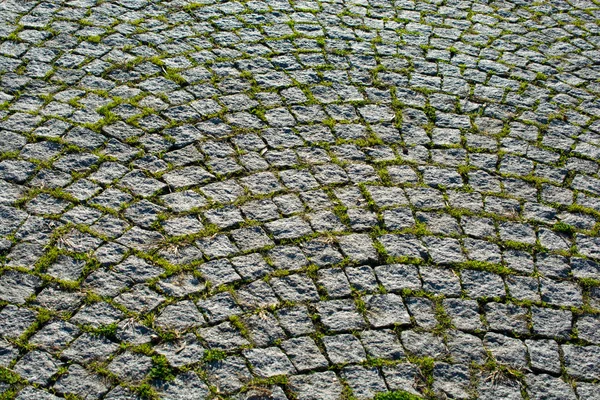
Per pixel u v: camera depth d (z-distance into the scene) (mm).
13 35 5559
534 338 3650
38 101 4898
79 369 3283
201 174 4453
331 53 5836
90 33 5730
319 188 4434
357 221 4215
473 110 5328
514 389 3402
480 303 3797
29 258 3764
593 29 6672
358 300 3734
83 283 3672
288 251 3977
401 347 3525
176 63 5492
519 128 5188
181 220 4105
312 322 3605
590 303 3887
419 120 5160
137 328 3484
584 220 4422
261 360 3402
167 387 3248
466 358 3510
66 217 4031
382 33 6219
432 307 3740
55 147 4512
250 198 4309
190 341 3455
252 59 5641
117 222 4043
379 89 5453
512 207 4453
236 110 5051
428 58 5914
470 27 6484
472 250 4102
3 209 4016
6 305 3514
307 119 5039
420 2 6840
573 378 3492
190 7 6297
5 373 3223
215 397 3229
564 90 5691
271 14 6340
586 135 5195
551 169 4816
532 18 6758
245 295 3707
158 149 4617
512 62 5996
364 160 4711
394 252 4027
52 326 3451
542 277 3990
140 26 5918
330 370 3393
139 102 5016
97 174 4359
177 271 3793
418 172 4656
